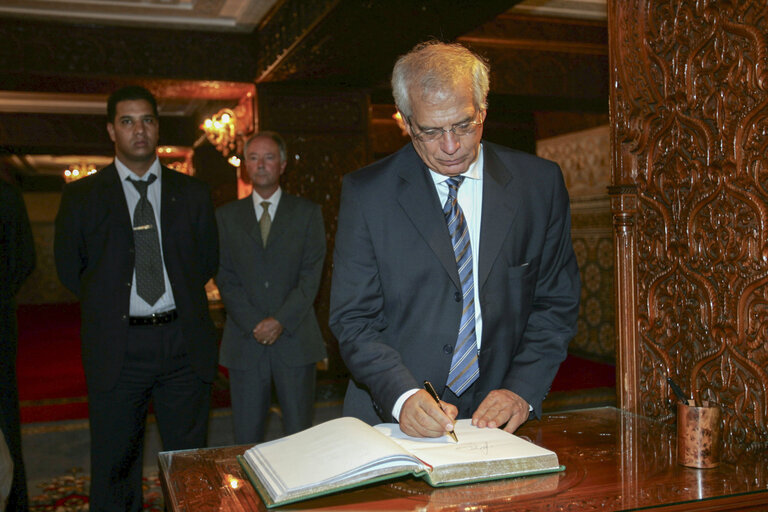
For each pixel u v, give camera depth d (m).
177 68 6.42
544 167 1.82
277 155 3.55
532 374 1.70
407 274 1.71
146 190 2.87
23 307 16.91
